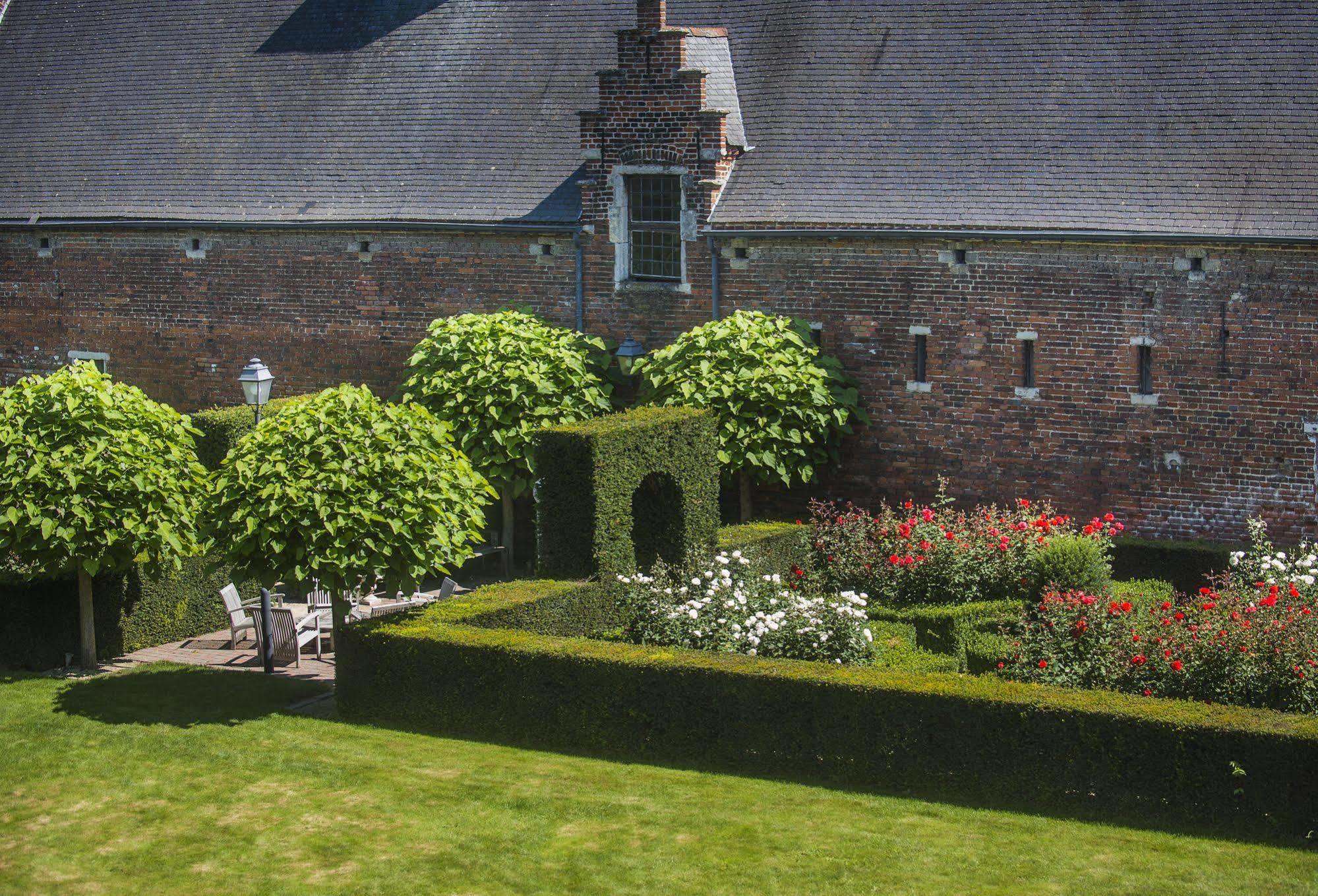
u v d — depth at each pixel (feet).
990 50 78.89
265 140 91.76
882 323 76.79
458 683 51.08
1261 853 38.96
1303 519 69.10
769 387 72.74
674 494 66.74
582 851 39.04
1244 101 72.49
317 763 46.65
